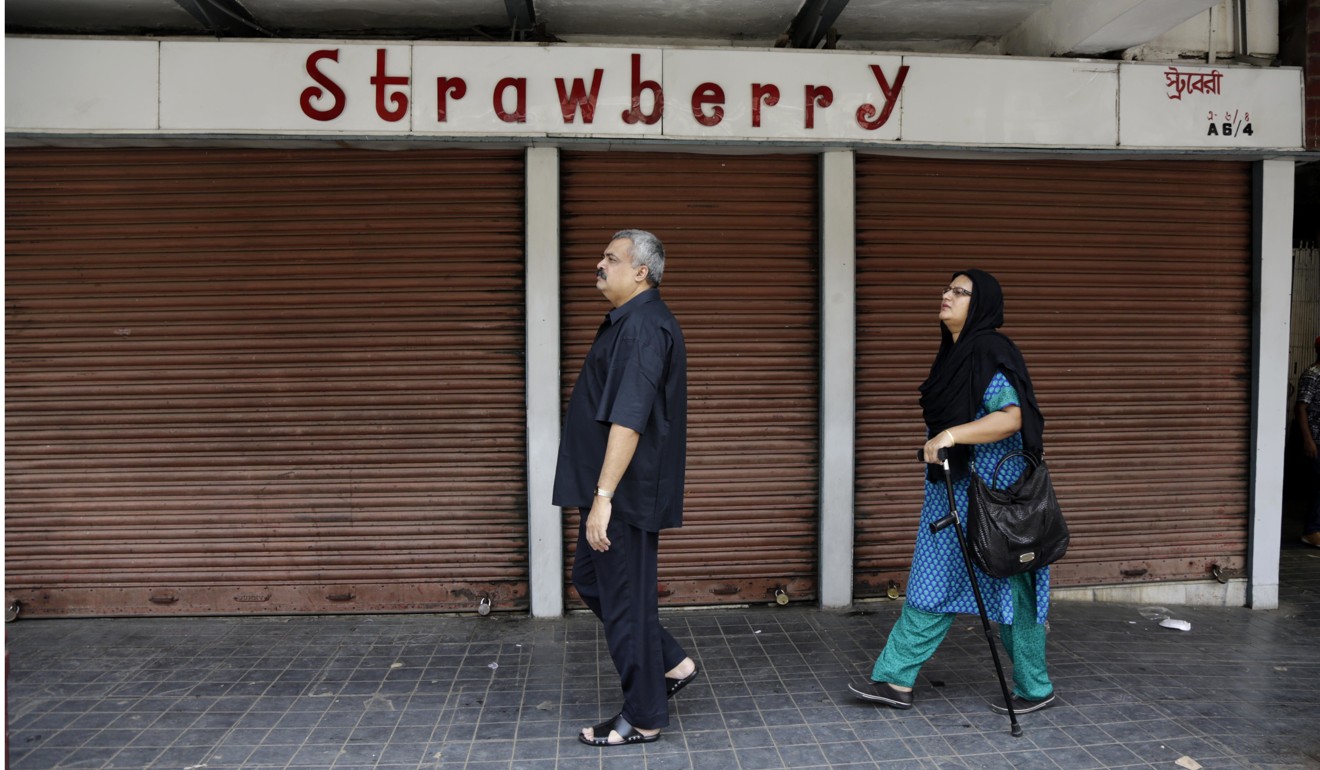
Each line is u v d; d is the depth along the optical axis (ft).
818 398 16.03
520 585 15.79
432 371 15.48
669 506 10.55
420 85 14.43
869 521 16.20
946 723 11.33
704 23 15.29
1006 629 11.58
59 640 14.48
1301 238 27.91
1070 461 16.51
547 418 15.34
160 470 15.40
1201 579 16.89
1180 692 12.41
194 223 15.19
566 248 15.48
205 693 12.35
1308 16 15.98
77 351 15.23
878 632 14.92
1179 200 16.52
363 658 13.73
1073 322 16.42
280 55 14.23
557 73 14.55
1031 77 15.26
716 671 13.23
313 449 15.49
